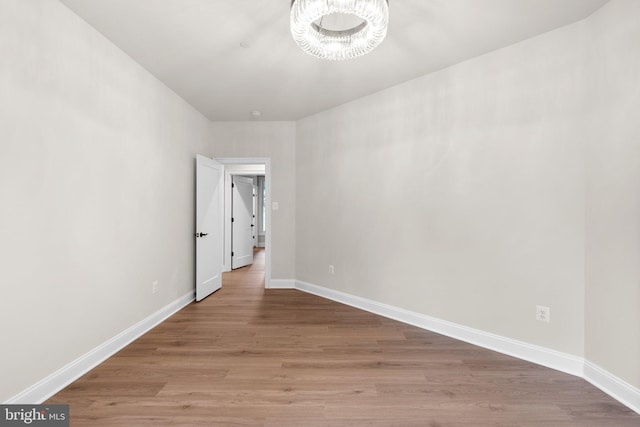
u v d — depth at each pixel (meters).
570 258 2.20
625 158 1.87
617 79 1.92
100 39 2.33
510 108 2.48
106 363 2.32
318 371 2.22
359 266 3.70
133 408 1.79
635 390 1.80
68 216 2.05
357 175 3.71
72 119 2.07
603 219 2.00
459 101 2.80
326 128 4.09
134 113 2.76
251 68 2.93
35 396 1.81
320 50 1.81
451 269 2.86
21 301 1.74
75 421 1.67
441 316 2.93
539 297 2.34
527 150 2.40
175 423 1.66
